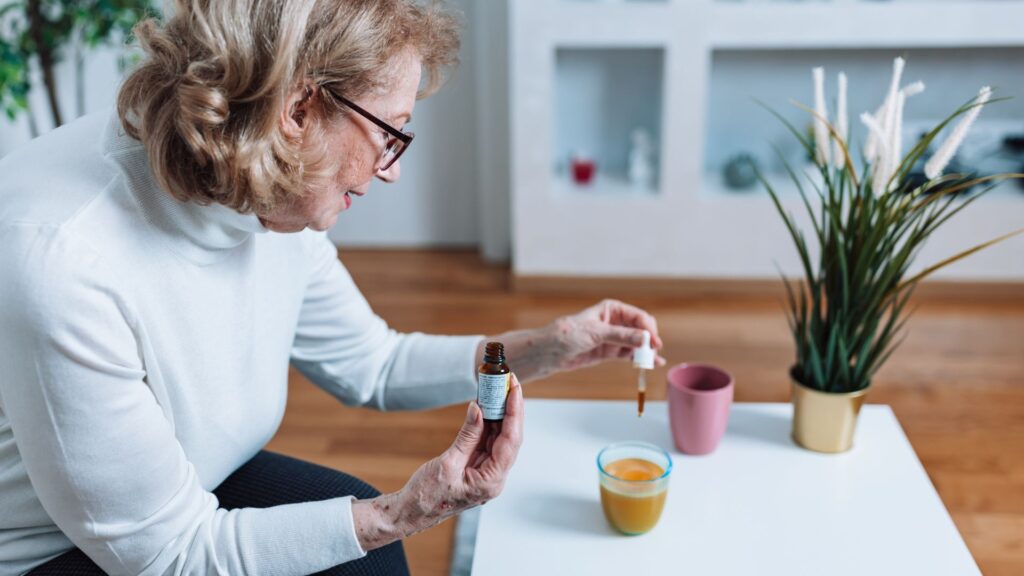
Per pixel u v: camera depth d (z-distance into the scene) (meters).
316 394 2.46
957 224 2.92
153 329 0.99
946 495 1.99
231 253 1.07
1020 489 2.01
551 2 2.79
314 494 1.26
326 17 0.86
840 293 1.31
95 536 0.96
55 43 2.83
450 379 1.35
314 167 0.91
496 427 0.99
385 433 2.27
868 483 1.27
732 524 1.18
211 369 1.08
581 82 3.22
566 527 1.17
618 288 3.08
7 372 0.91
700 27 2.79
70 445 0.92
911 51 3.04
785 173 3.21
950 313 2.88
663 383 2.47
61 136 1.02
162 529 0.98
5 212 0.92
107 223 0.94
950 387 2.44
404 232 3.55
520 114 2.91
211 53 0.84
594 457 1.33
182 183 0.91
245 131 0.86
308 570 1.00
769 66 3.13
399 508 0.99
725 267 3.04
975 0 2.71
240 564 0.99
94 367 0.91
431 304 3.02
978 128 2.94
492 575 1.09
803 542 1.14
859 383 1.33
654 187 3.10
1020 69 3.03
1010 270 2.96
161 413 0.99
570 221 3.02
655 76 3.18
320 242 1.31
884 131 1.17
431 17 0.96
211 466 1.15
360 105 0.91
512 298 3.06
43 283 0.88
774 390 2.42
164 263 0.99
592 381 2.49
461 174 3.44
